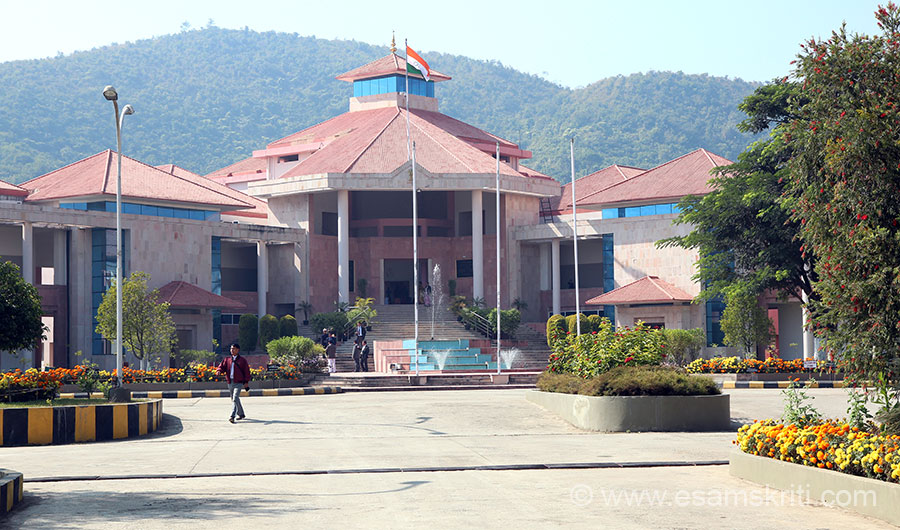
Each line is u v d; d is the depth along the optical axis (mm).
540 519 12195
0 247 63469
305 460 18641
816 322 15078
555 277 72375
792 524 11945
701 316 62562
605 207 70188
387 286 78062
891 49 14711
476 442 21812
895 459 12641
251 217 74938
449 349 56469
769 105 48406
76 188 60625
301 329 68625
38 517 12609
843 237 14500
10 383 26844
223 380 40000
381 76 85938
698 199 53875
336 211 74625
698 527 11719
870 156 14109
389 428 25016
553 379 29109
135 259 60094
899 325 13875
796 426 15633
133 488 15180
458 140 77500
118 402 27047
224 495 14359
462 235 77125
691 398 24500
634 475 16312
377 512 12766
